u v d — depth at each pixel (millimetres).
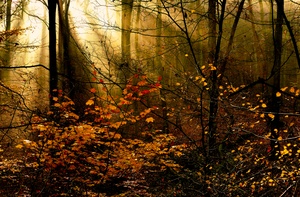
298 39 11805
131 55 19672
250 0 14117
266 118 10039
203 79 7297
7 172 8383
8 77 15469
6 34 11891
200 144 9828
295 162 8930
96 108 7555
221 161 8156
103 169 8641
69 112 8305
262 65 16781
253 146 9508
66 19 19000
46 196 7031
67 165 8133
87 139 7852
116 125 7883
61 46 18656
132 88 6965
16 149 9445
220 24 8789
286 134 10305
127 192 9328
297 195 7645
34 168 7977
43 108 10617
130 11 18344
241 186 8008
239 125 9039
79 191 8008
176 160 9719
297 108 10453
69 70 15086
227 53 9805
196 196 8062
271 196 8117
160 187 9500
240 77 15820
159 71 15578
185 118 11172
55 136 7543
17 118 10195
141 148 9539
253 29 16172
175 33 17031
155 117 15711
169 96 13531
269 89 12422
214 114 7543
